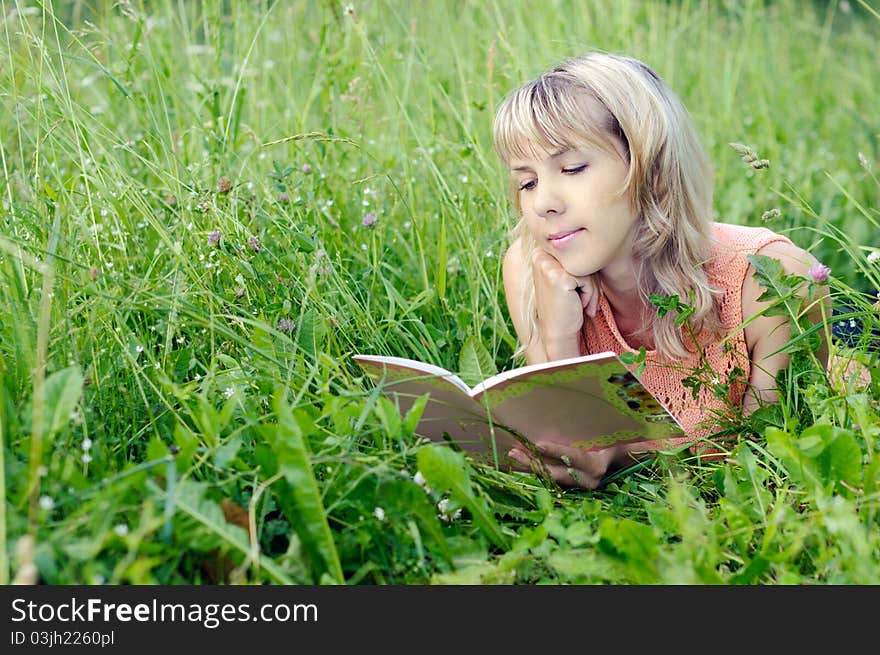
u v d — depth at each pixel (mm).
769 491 1910
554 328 2287
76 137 2430
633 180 2133
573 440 1975
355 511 1630
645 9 4820
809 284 2039
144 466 1411
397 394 1826
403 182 3242
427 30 4129
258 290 2344
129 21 3707
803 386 2195
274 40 3797
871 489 1634
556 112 2092
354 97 3307
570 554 1538
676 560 1487
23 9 2600
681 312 2133
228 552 1475
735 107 4715
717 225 2414
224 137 2883
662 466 2039
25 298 1948
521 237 2508
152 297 1996
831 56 5547
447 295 2949
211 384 1958
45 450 1494
